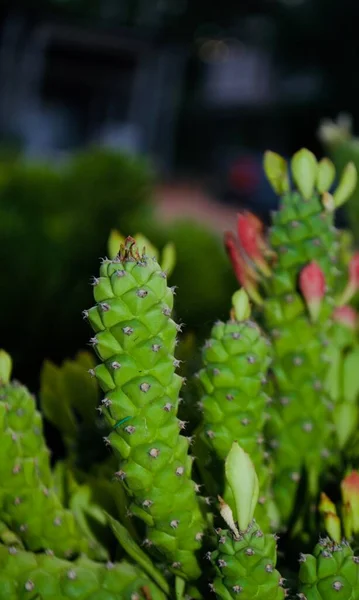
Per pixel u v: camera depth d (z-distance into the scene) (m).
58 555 0.38
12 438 0.36
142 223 1.32
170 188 7.32
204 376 0.36
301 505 0.40
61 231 1.25
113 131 5.93
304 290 0.39
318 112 8.45
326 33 7.62
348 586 0.32
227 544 0.32
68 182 1.43
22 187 1.37
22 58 4.94
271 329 0.41
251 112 9.77
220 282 1.09
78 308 1.02
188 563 0.35
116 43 5.27
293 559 0.39
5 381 0.38
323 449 0.41
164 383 0.33
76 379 0.43
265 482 0.38
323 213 0.41
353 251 0.56
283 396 0.41
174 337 0.33
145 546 0.35
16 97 4.98
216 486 0.37
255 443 0.37
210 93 10.91
